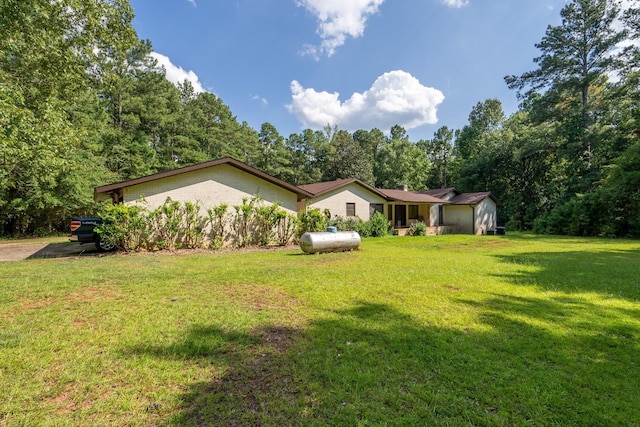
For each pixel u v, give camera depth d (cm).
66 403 215
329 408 211
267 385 238
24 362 266
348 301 450
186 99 3953
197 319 371
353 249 1085
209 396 223
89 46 1238
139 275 611
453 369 261
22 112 800
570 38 2122
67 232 2027
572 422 199
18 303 428
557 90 2195
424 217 2317
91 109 2086
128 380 243
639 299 470
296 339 319
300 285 540
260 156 4159
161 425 194
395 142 4531
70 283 536
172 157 3039
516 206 2642
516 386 237
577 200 1939
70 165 1055
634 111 1852
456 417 203
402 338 321
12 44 977
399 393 227
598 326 359
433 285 547
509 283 567
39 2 1008
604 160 2080
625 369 265
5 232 1766
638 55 1775
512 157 2605
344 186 1805
